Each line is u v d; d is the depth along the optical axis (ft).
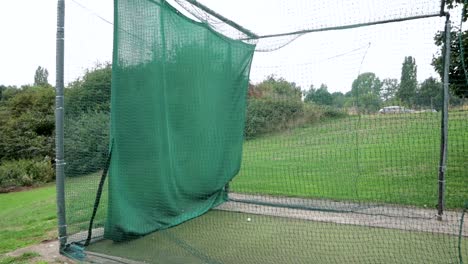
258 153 22.90
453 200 18.49
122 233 14.92
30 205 25.96
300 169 25.53
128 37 15.23
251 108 21.15
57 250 14.46
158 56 15.87
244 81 19.92
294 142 22.11
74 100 15.26
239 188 23.32
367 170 24.30
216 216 18.35
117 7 15.03
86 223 15.43
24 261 13.26
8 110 53.72
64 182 14.71
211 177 18.86
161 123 15.97
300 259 12.78
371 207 18.83
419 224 16.06
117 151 15.06
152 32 15.69
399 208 18.51
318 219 17.52
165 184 16.21
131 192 15.34
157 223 16.08
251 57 19.62
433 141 24.13
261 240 14.87
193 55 17.10
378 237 14.74
